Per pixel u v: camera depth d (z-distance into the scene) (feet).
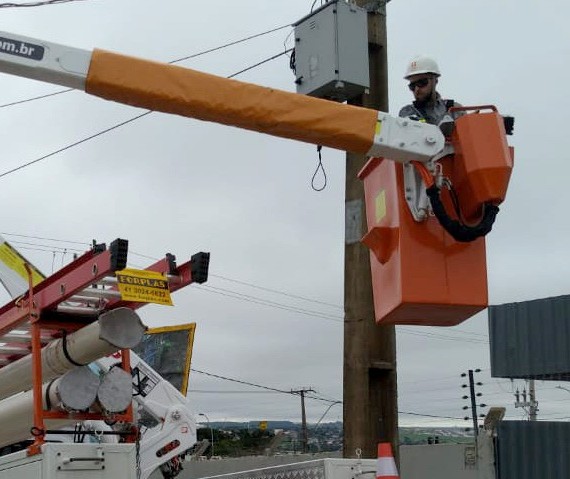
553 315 48.49
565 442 50.06
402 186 15.43
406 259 15.08
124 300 16.93
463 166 15.21
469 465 58.03
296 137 14.88
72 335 17.74
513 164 15.29
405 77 17.21
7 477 16.63
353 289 24.00
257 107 14.44
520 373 49.42
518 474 51.70
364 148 14.98
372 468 19.40
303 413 134.72
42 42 13.82
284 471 20.15
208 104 14.23
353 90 25.30
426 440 75.05
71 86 14.14
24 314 18.47
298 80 26.02
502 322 50.85
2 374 20.35
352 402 23.59
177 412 31.09
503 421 53.16
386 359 23.89
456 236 14.90
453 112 15.64
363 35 25.36
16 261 26.68
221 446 136.87
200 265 17.03
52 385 18.01
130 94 14.01
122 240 15.85
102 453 16.21
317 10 25.66
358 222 24.14
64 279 17.42
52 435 25.29
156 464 30.60
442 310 15.44
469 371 102.58
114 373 17.89
